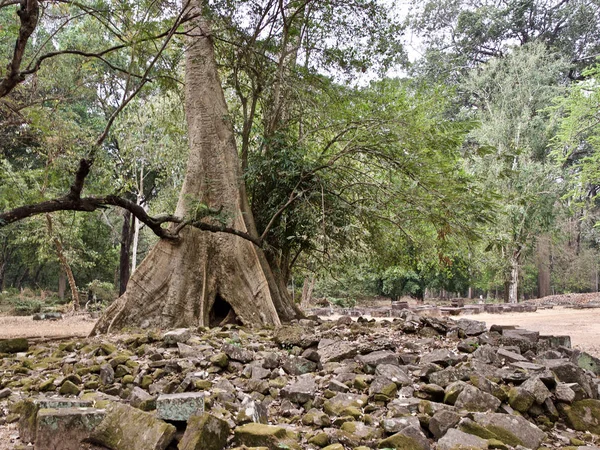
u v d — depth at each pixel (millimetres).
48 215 21703
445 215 11180
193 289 10461
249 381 5586
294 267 16141
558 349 7488
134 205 9484
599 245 50844
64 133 10945
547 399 5160
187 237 10766
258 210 12609
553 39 48656
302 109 12531
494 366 6023
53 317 19594
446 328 8492
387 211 12117
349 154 12102
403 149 11312
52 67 12320
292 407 5059
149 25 8992
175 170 22906
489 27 46969
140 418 3896
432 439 4414
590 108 27328
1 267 36312
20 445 4012
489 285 36625
